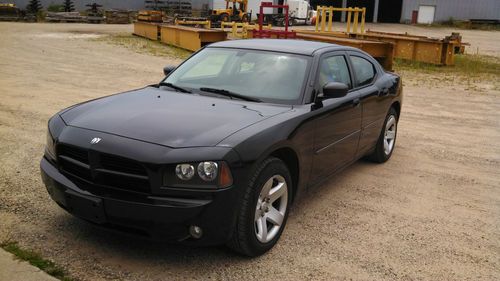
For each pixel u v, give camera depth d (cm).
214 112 391
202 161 323
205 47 538
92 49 1867
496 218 476
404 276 357
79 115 393
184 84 477
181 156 323
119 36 2498
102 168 340
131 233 335
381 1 5716
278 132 373
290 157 405
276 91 442
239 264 358
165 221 320
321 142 443
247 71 470
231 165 330
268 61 476
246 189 342
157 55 1791
